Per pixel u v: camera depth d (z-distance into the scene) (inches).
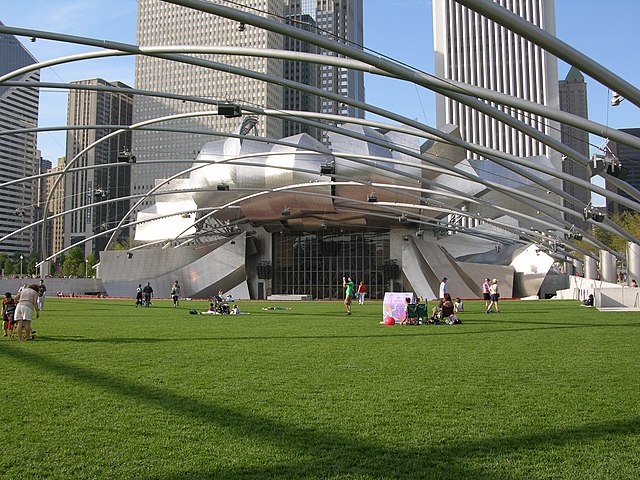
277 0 6756.9
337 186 2178.9
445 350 576.7
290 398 352.8
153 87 6727.4
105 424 293.7
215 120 6491.1
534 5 5556.1
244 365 479.5
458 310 1238.3
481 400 347.3
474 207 2394.2
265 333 763.4
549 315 1103.6
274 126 6589.6
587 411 320.5
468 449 254.2
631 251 1541.6
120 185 5497.1
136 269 2578.7
